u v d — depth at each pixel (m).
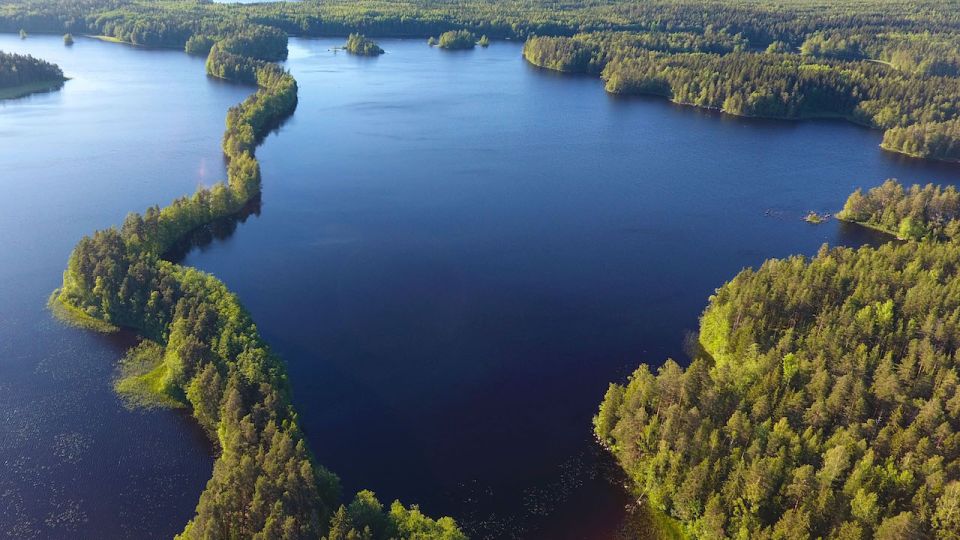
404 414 122.69
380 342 142.62
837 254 156.88
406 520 90.31
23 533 96.94
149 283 139.38
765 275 144.12
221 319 125.81
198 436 114.06
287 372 131.00
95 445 111.88
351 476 109.00
